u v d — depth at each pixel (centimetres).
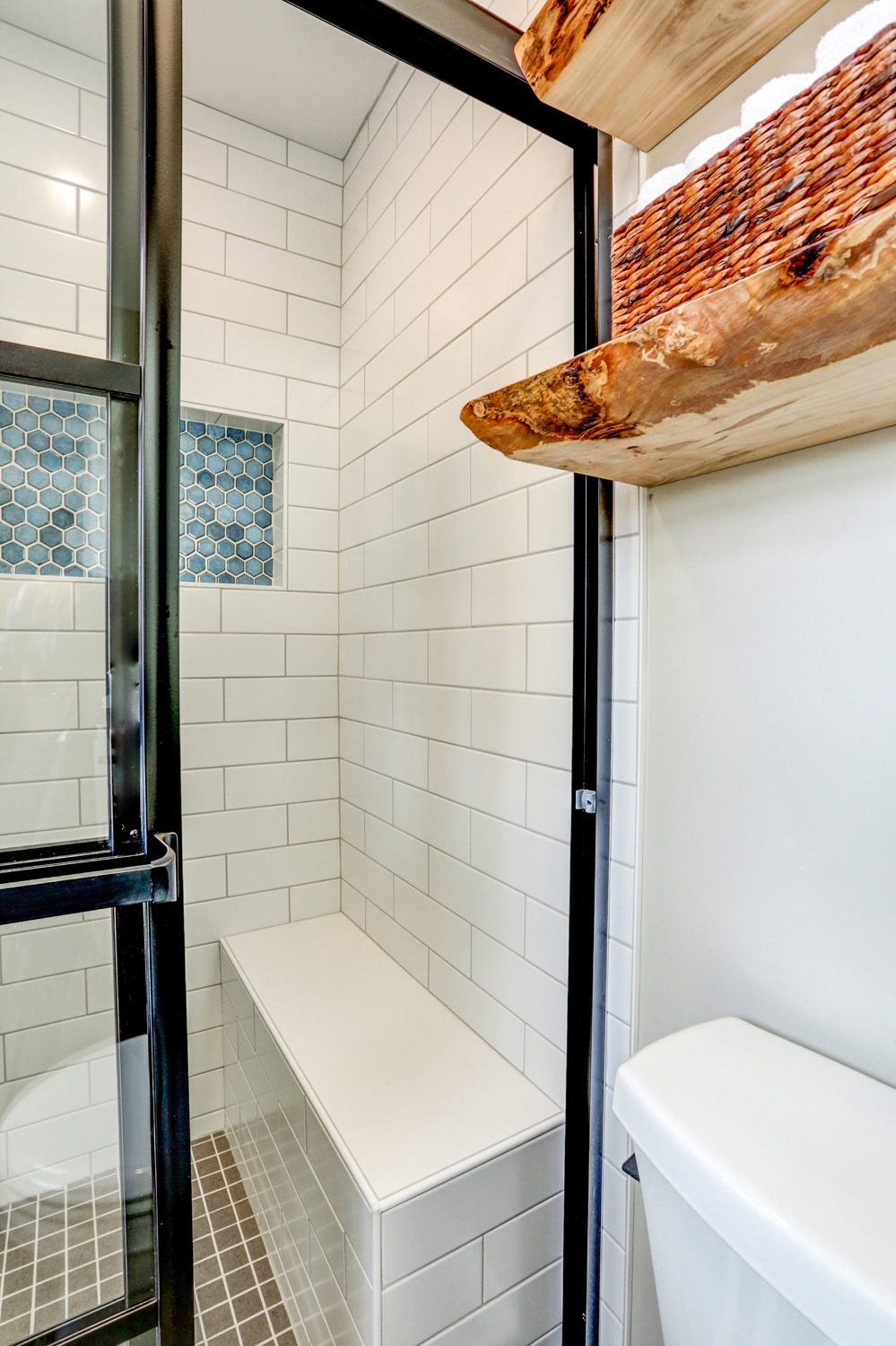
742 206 46
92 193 61
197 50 136
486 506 113
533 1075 104
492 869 113
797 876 62
